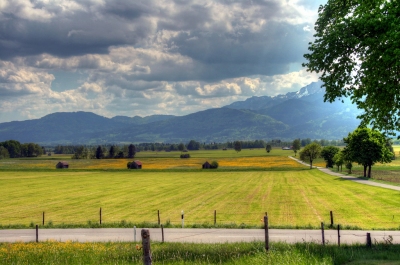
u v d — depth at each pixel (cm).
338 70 2425
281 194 6544
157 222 3853
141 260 1798
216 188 7838
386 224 3575
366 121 2619
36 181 9944
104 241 2655
